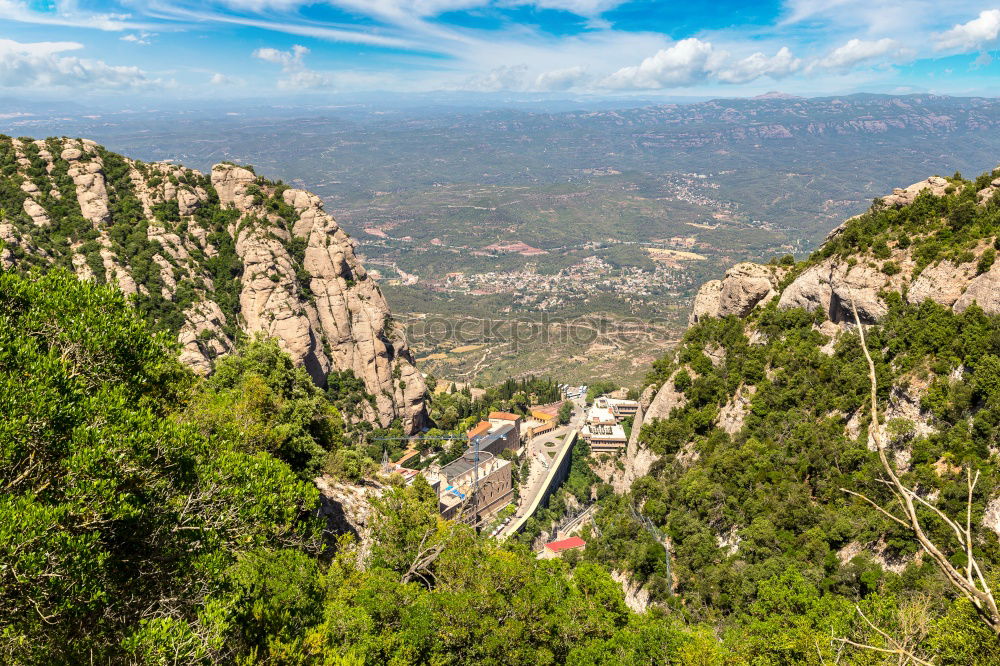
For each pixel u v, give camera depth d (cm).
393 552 5294
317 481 6272
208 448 3222
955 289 7644
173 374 4041
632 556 7831
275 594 3384
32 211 12638
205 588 2881
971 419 6406
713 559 7125
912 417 7044
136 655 2377
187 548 2841
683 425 10056
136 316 3359
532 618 4738
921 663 1305
